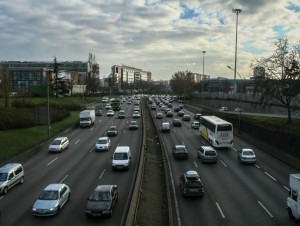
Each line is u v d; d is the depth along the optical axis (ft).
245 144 180.24
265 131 170.30
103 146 157.89
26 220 76.79
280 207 86.17
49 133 194.90
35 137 187.42
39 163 136.05
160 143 182.39
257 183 108.17
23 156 144.66
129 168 124.77
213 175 118.21
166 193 98.73
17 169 104.73
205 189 101.91
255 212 82.74
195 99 535.60
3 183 96.12
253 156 134.51
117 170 121.39
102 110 382.22
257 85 197.67
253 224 75.46
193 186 93.40
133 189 92.99
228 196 95.14
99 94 638.12
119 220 76.02
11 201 90.02
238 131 209.77
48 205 78.89
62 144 161.07
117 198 88.89
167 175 117.39
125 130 226.79
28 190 99.66
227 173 120.88
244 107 326.24
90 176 114.32
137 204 83.35
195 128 236.84
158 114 303.07
